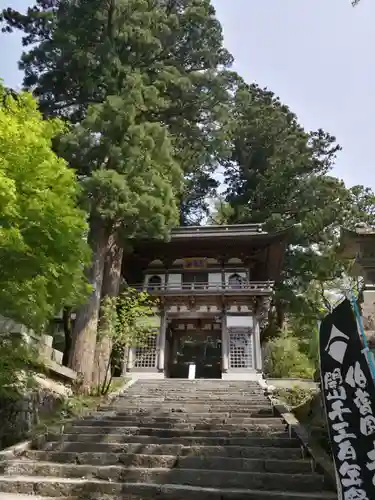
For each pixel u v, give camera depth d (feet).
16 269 26.91
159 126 59.77
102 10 69.41
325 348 21.77
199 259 85.97
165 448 30.17
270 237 78.74
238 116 106.93
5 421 34.01
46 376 44.06
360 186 110.63
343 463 18.94
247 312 76.84
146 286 79.82
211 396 50.72
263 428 35.01
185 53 80.18
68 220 27.94
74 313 67.46
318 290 95.71
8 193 22.85
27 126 27.22
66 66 66.90
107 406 45.52
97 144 56.29
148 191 56.80
